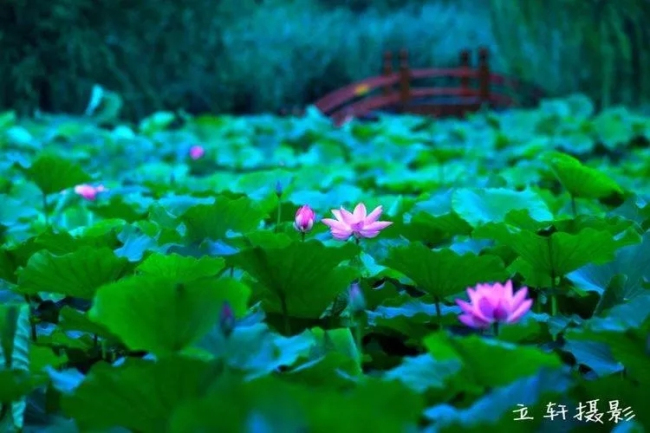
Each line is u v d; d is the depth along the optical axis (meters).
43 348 4.71
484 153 14.06
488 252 5.95
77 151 13.82
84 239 5.83
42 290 5.24
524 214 6.00
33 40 23.25
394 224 6.63
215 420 3.21
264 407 3.10
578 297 5.75
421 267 5.17
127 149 14.03
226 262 5.43
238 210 5.89
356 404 3.22
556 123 18.38
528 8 23.92
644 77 23.14
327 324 5.39
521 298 4.55
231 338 4.40
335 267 5.15
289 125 17.56
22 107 22.84
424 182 10.26
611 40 23.03
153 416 4.18
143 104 24.70
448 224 6.57
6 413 4.43
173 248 5.48
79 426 4.19
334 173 10.59
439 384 4.38
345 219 5.73
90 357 5.27
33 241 5.74
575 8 23.25
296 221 5.84
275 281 5.15
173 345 4.47
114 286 4.38
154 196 8.79
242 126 17.14
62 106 23.42
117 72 23.88
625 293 5.39
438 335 4.18
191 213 5.86
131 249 5.52
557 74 24.36
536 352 4.20
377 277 5.98
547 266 5.48
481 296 4.56
